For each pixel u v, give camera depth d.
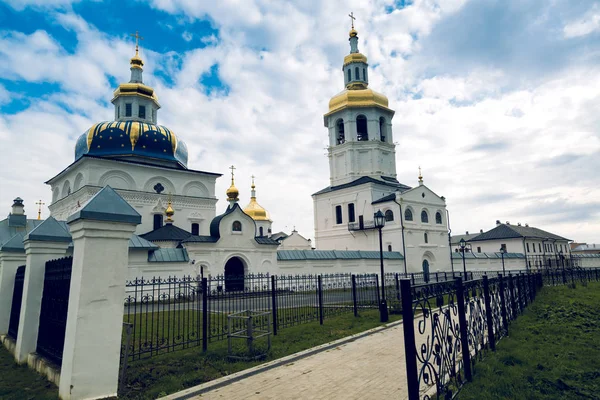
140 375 7.61
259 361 8.53
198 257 25.89
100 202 6.48
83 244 6.35
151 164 37.28
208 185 41.38
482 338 8.08
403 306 4.78
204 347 9.45
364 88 48.50
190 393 6.55
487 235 61.91
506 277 11.70
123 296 6.63
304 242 53.38
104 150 37.22
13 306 11.45
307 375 7.49
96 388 6.12
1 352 10.43
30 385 7.36
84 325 6.14
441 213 45.00
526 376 6.67
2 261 12.38
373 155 45.75
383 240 41.03
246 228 28.62
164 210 37.38
